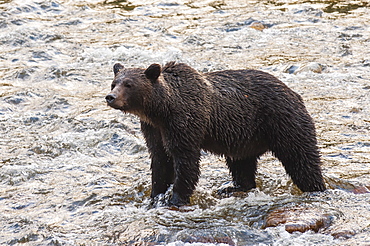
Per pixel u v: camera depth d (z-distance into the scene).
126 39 32.91
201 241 13.23
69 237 13.84
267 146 16.08
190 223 14.31
